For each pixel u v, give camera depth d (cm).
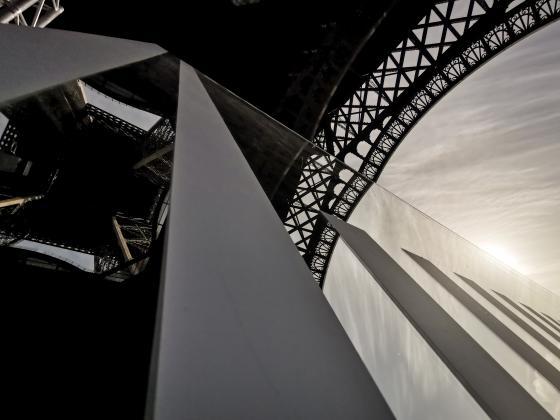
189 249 112
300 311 132
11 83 162
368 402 109
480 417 200
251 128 905
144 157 1066
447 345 206
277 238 179
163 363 71
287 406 86
